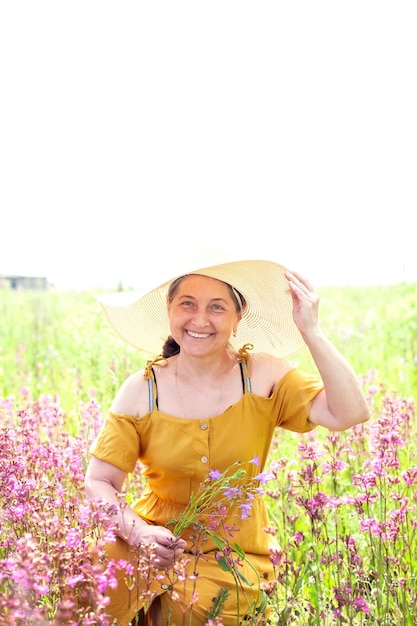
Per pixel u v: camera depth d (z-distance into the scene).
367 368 9.02
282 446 5.43
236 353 3.61
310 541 4.02
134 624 3.30
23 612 2.38
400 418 4.66
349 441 4.79
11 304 16.03
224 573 3.28
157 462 3.41
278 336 3.76
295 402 3.46
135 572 3.05
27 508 3.17
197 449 3.35
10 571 2.51
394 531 3.38
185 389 3.45
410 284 21.31
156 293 3.66
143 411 3.45
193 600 2.88
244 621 3.15
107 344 8.74
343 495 4.52
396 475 4.00
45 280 24.41
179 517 3.44
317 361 3.30
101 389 6.98
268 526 3.60
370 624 3.14
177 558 3.04
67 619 2.65
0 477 3.28
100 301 3.85
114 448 3.41
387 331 11.40
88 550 2.96
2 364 9.41
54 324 12.38
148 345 3.97
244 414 3.42
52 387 7.85
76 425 5.92
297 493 3.97
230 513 3.40
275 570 3.52
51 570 2.69
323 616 3.12
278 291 3.56
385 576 3.34
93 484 3.37
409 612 3.26
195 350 3.35
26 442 4.00
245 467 3.42
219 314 3.36
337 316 15.37
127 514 3.20
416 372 8.77
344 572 3.63
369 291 22.44
